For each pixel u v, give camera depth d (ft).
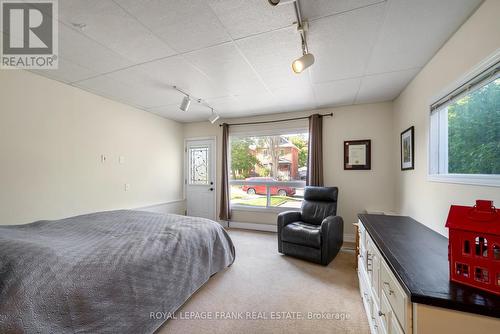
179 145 15.80
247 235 12.94
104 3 4.68
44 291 3.53
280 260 9.27
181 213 15.62
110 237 5.77
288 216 10.29
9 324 3.09
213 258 7.61
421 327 2.64
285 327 5.32
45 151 8.34
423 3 4.69
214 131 15.38
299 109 12.79
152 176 13.47
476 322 2.46
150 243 5.63
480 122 4.81
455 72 5.61
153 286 5.09
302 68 5.73
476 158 4.94
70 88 9.16
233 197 14.99
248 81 8.82
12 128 7.47
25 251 4.14
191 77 8.45
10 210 7.41
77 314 3.74
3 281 3.49
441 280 2.96
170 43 6.19
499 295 2.57
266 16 5.11
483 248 2.73
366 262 5.76
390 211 11.14
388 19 5.21
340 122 12.16
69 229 6.21
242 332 5.16
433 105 6.80
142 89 9.65
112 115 11.01
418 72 7.93
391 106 11.25
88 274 4.10
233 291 6.88
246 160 14.74
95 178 10.14
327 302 6.31
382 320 4.08
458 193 5.33
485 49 4.50
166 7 4.81
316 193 10.98
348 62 7.26
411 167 8.49
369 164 11.51
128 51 6.59
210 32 5.70
